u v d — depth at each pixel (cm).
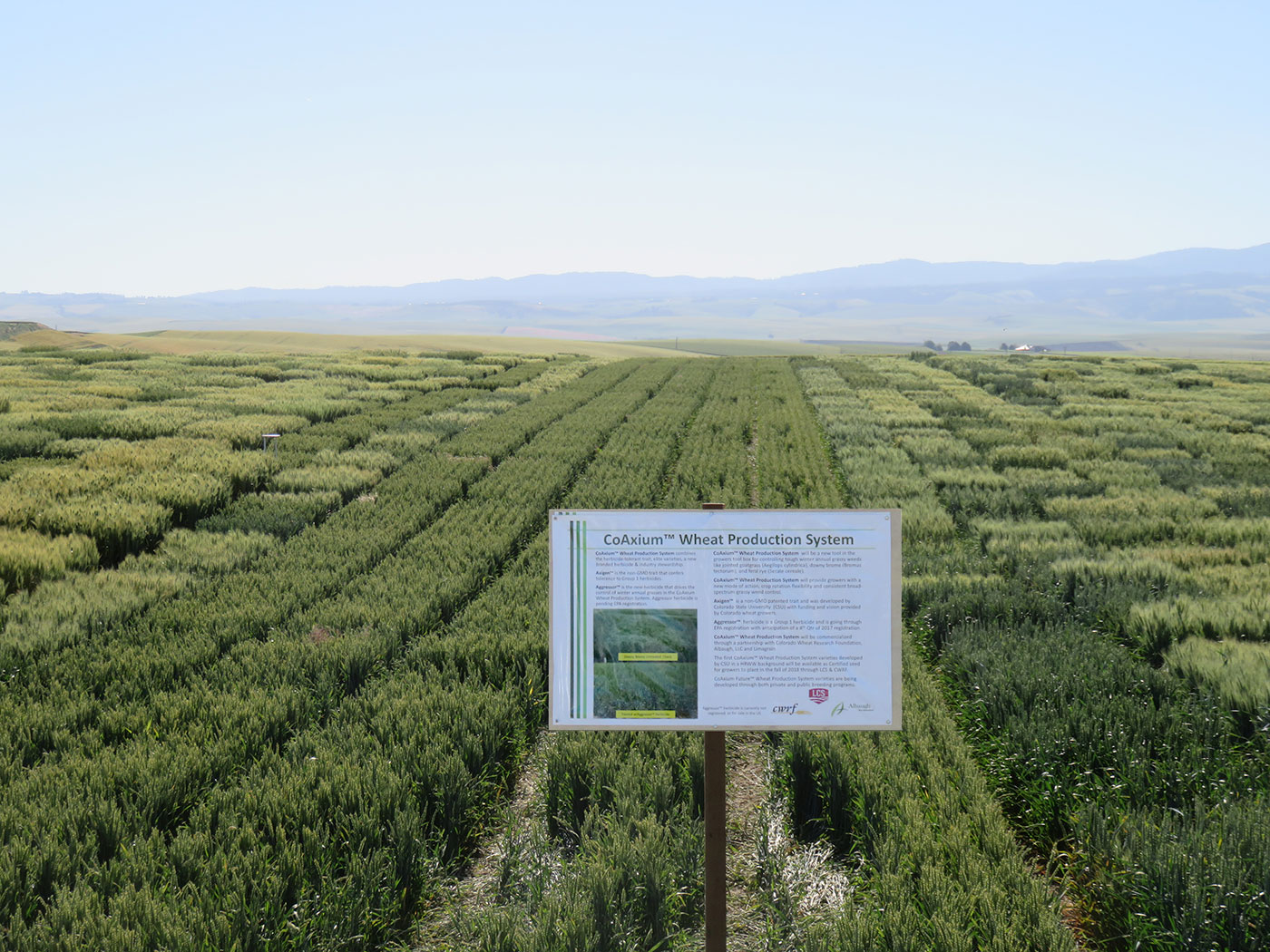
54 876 648
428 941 667
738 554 549
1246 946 579
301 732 922
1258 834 651
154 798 758
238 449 2823
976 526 1948
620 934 612
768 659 547
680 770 837
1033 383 5116
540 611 1315
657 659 548
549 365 5997
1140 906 628
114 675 1072
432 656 1145
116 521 1706
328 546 1717
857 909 655
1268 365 6844
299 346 11731
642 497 2159
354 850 704
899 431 3294
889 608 547
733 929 677
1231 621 1220
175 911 596
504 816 829
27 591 1412
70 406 3559
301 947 606
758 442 3036
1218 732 892
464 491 2367
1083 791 796
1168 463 2677
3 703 972
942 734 918
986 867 673
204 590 1442
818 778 822
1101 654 1111
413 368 5384
